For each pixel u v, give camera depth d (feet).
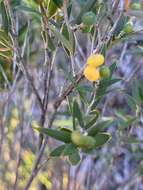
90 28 1.39
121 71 2.71
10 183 2.40
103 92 1.42
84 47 2.44
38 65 2.22
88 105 1.44
